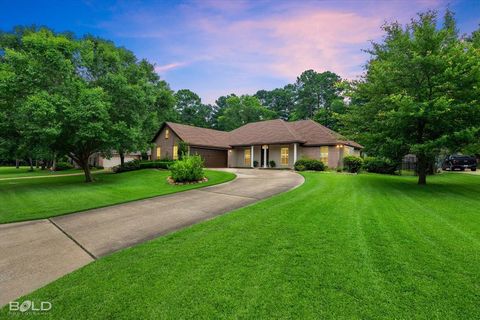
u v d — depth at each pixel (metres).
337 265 3.54
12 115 14.20
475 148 11.08
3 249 4.69
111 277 3.37
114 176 19.97
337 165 21.84
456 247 4.16
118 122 16.20
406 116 9.97
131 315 2.57
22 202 9.58
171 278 3.28
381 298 2.76
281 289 2.95
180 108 56.66
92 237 5.29
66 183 16.38
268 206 7.23
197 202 8.64
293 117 57.12
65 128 13.99
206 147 26.69
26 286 3.34
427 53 10.07
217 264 3.64
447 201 8.13
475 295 2.80
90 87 15.83
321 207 7.03
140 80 20.27
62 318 2.57
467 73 9.65
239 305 2.67
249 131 29.75
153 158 30.83
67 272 3.72
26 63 13.73
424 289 2.92
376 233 4.87
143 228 5.85
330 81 55.00
